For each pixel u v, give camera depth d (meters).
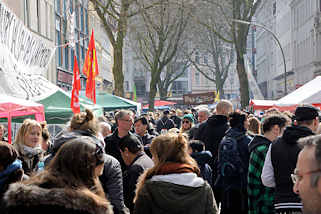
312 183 1.81
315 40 55.28
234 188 6.26
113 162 4.48
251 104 17.95
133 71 95.12
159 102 42.59
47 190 2.58
